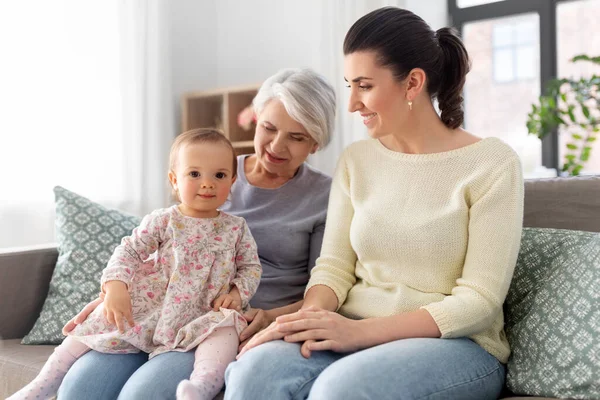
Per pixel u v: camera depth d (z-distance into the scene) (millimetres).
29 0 3072
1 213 2975
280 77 1720
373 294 1432
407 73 1408
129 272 1459
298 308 1587
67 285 1843
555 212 1608
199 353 1366
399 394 1104
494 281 1302
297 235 1728
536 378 1242
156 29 3520
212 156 1539
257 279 1545
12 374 1611
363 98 1432
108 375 1376
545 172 3135
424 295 1378
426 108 1469
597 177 1607
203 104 3711
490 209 1343
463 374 1202
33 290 1897
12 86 3020
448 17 3633
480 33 3596
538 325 1306
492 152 1395
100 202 3328
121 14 3398
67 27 3209
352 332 1252
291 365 1172
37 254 1920
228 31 4086
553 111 2885
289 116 1671
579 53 3305
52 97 3156
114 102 3385
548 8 3305
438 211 1396
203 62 4031
